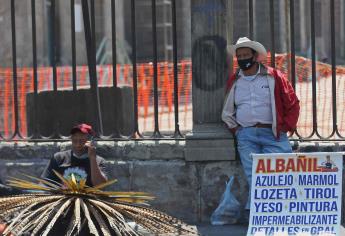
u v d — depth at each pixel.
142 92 30.98
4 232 15.16
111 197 16.25
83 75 37.31
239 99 20.39
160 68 30.77
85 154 17.91
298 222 17.73
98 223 15.70
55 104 22.59
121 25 62.50
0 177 19.73
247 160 20.23
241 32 48.47
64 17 58.72
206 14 21.23
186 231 16.41
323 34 57.22
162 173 21.31
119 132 22.22
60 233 15.90
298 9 59.06
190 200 21.28
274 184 17.70
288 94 20.08
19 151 21.94
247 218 20.89
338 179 17.70
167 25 66.81
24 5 51.59
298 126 24.73
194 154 21.14
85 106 22.55
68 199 15.99
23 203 15.74
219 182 21.14
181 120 29.67
